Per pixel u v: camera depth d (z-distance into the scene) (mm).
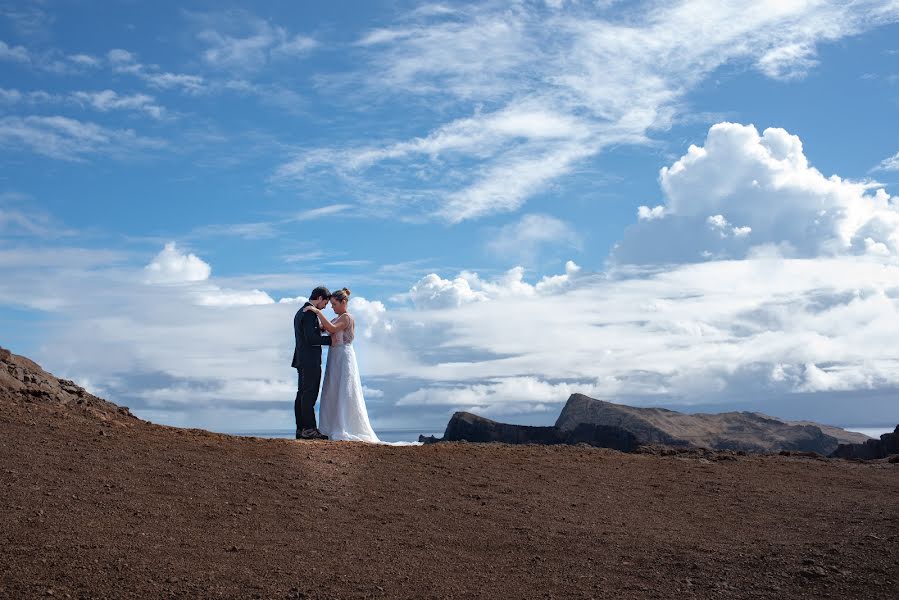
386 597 7902
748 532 10852
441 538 9992
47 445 11875
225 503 10492
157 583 7676
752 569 9234
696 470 15242
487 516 11086
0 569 7586
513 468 14273
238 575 8070
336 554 9031
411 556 9219
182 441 13516
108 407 15617
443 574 8711
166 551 8516
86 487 10320
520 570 9039
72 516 9211
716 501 12773
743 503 12656
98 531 8844
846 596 8469
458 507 11430
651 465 15531
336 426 16828
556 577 8867
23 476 10352
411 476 13000
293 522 10078
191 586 7691
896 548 9812
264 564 8461
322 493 11492
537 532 10469
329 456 13773
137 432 13672
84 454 11727
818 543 10195
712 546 10086
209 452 12992
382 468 13359
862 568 9188
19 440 11891
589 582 8750
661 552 9812
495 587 8445
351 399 16922
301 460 13219
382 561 8945
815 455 18594
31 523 8812
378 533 9977
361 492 11766
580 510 11711
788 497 13109
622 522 11180
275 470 12391
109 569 7852
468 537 10125
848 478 15070
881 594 8500
